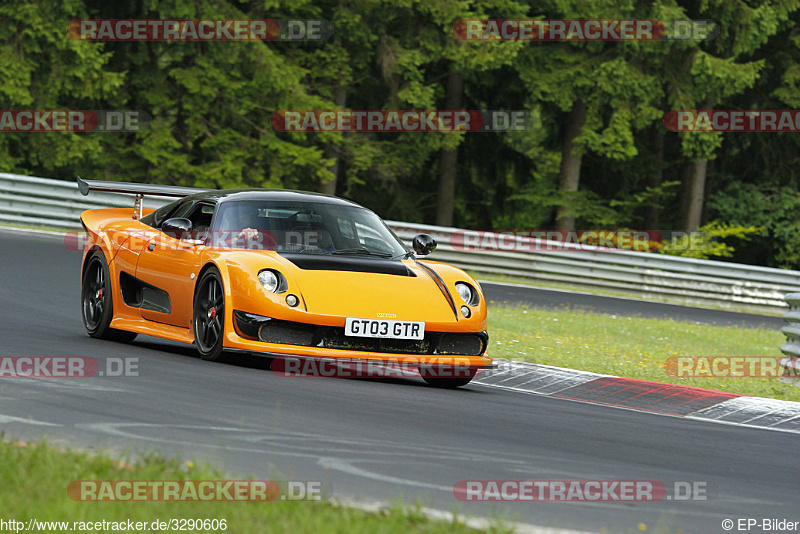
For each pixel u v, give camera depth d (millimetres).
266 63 90125
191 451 16547
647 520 14562
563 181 110562
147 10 93562
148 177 93000
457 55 96188
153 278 30109
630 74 99812
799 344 34781
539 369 30688
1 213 64875
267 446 17391
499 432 20938
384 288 27266
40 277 45250
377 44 98438
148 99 92312
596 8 100062
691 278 71750
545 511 14562
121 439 17047
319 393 23656
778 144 119562
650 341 45969
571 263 70562
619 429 23000
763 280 72562
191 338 28406
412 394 25328
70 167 94750
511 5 98438
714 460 20062
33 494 12641
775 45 114500
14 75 84688
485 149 115062
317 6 97875
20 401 19781
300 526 12031
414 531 12289
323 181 94875
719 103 109938
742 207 115250
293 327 26141
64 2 85062
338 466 16359
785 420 26688
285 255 28062
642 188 122750
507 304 54406
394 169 103312
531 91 101938
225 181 90875
